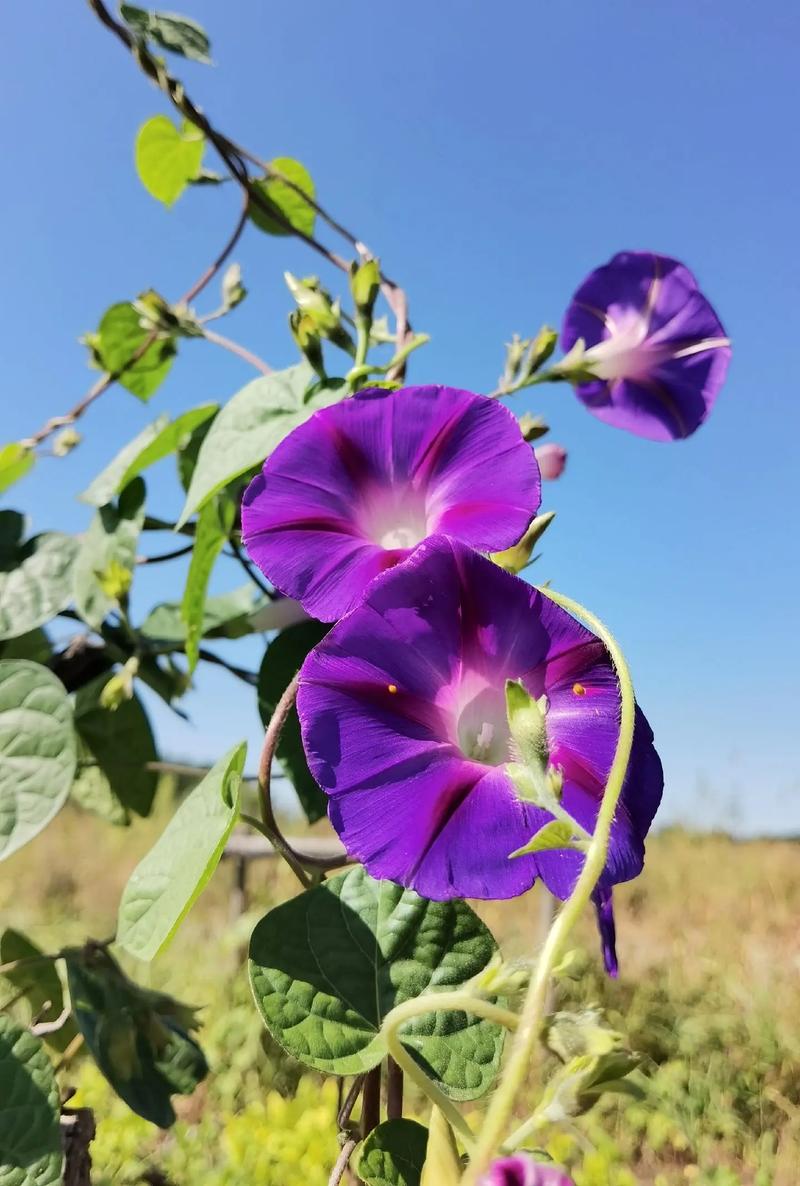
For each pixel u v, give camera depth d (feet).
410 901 0.62
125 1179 1.88
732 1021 3.23
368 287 0.75
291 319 0.76
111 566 0.97
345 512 0.57
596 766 0.47
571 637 0.48
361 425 0.56
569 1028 0.36
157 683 1.07
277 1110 2.30
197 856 0.60
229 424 0.79
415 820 0.45
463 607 0.47
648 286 0.84
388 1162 0.56
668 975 3.75
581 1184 2.11
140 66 0.90
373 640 0.46
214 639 1.05
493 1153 0.34
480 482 0.55
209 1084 2.68
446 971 0.60
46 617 0.96
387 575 0.46
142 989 0.85
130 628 0.99
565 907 0.38
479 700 0.49
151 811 1.15
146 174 1.12
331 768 0.45
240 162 0.93
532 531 0.58
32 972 1.02
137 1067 0.80
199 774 1.14
